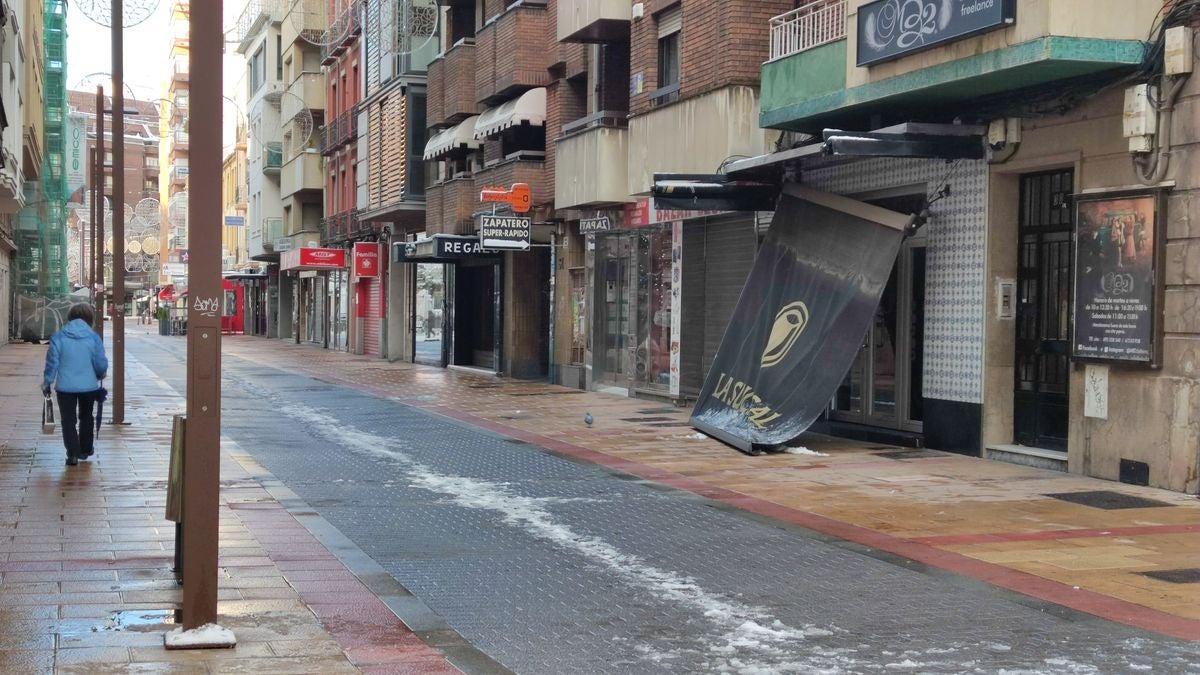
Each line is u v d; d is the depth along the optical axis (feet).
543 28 84.99
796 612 22.59
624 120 73.46
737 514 33.45
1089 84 39.17
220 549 27.68
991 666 18.94
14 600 21.99
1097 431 39.70
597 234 80.38
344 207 151.02
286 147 178.70
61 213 171.32
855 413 53.83
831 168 54.34
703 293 66.59
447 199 99.60
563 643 20.30
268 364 118.32
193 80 18.26
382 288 132.87
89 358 40.65
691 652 19.81
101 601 22.00
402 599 23.26
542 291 95.04
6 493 34.53
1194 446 35.99
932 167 47.57
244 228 230.89
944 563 26.91
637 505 34.99
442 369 109.60
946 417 46.91
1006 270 44.73
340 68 151.43
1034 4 36.78
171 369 107.65
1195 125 35.88
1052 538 29.73
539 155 85.71
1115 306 38.40
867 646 20.17
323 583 24.39
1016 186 44.65
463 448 48.80
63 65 160.97
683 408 67.15
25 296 170.30
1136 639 20.54
